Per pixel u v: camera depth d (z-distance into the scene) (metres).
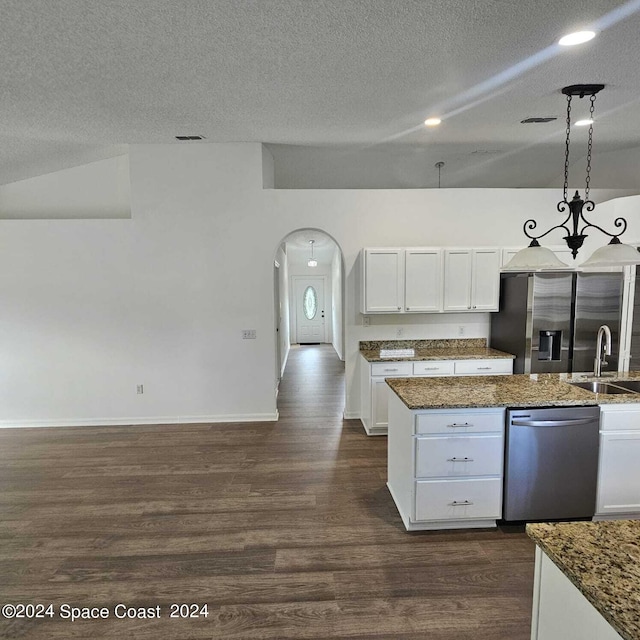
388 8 2.08
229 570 2.33
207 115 3.59
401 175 5.53
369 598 2.12
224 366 4.81
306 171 5.38
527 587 2.19
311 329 11.72
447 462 2.59
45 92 3.04
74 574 2.31
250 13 2.12
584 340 4.14
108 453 3.97
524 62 2.66
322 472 3.55
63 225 4.61
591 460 2.62
